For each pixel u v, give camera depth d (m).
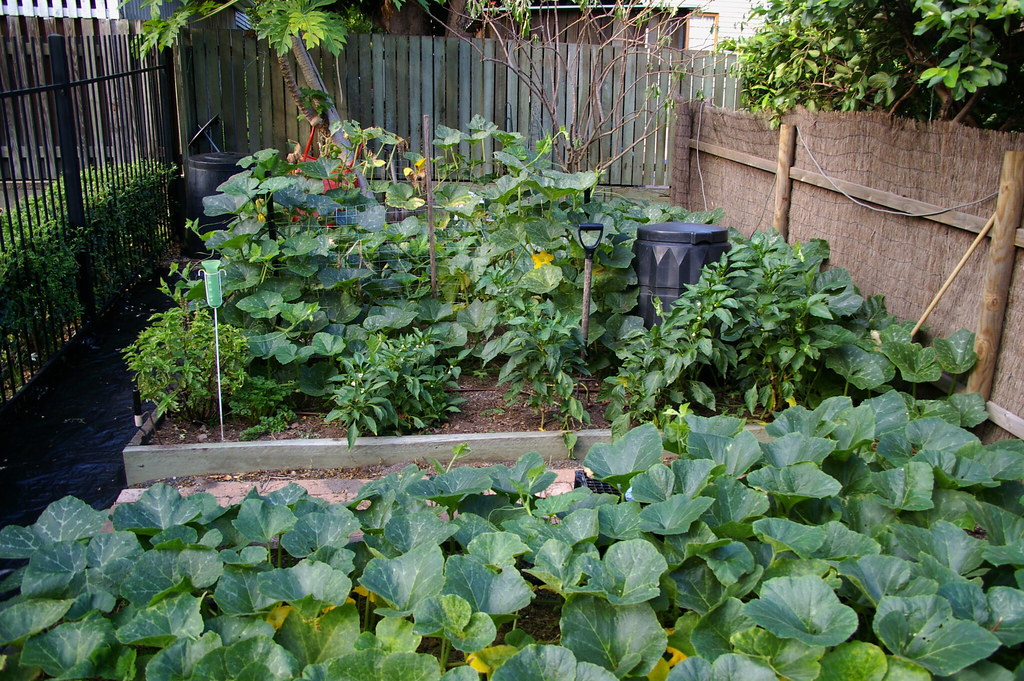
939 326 4.66
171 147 9.37
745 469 2.78
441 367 4.77
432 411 4.56
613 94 10.65
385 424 4.37
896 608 1.97
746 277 4.80
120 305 7.12
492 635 1.98
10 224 4.90
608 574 2.21
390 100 10.40
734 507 2.57
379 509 2.70
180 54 9.37
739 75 7.90
